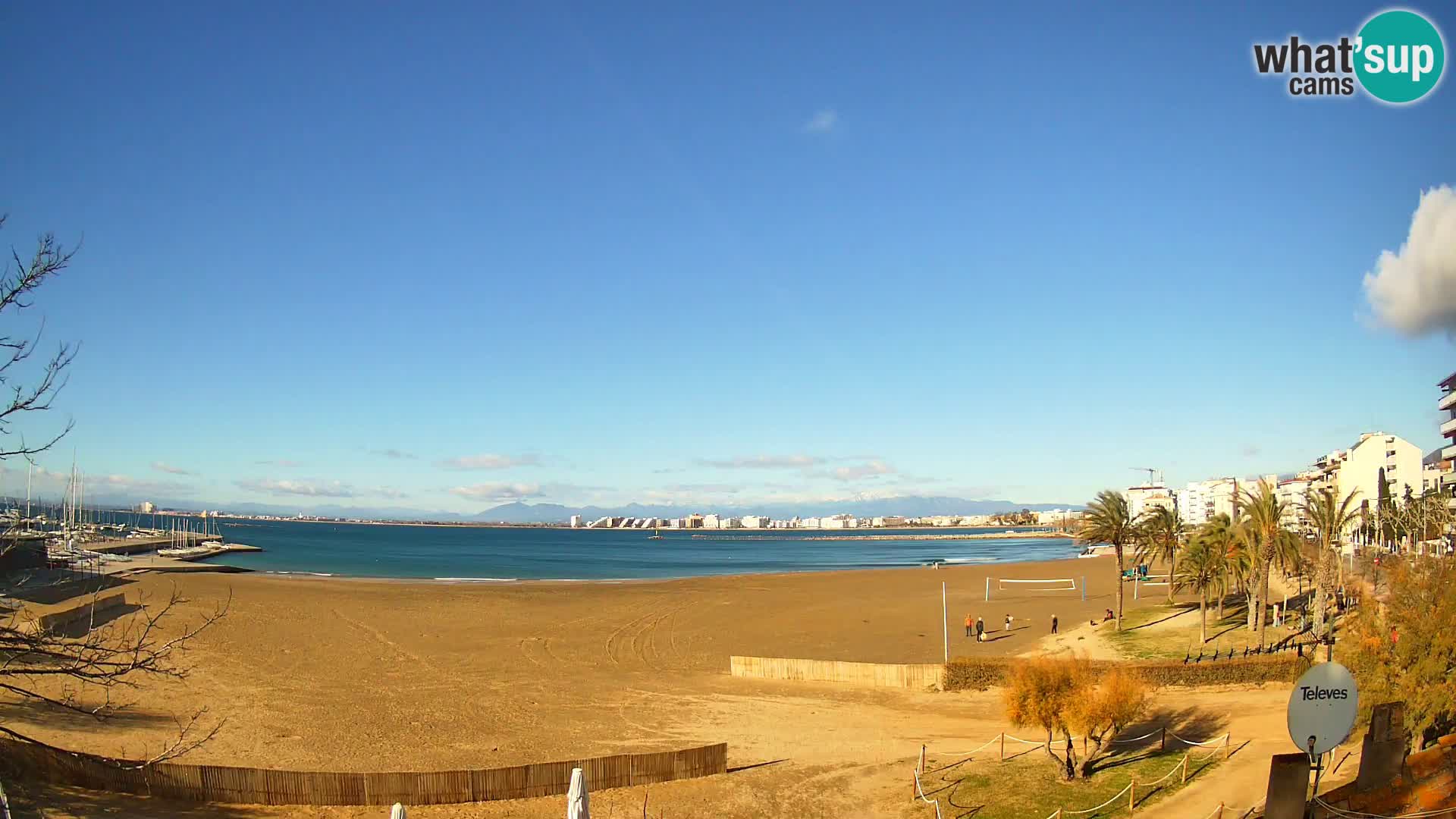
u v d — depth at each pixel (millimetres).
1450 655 24344
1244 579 64250
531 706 46719
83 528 191125
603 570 175250
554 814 29312
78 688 45406
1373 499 132750
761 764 35844
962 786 31578
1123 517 69312
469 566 181375
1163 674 46062
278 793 29062
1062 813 27641
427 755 37688
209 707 44969
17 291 16828
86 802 26359
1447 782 16484
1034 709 31500
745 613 86000
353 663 58188
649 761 33031
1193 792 27969
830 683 51500
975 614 83750
